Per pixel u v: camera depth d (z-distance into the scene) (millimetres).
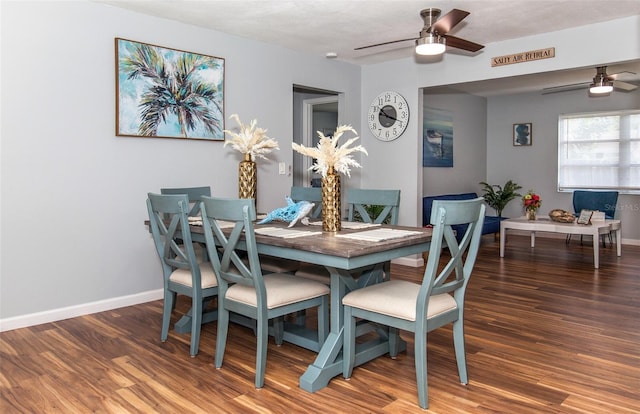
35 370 2646
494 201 8227
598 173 7457
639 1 3668
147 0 3586
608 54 4168
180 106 4137
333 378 2529
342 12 3871
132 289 3969
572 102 7660
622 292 4277
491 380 2498
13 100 3287
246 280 2451
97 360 2783
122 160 3838
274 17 3984
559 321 3469
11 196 3312
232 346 3016
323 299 2713
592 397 2301
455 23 3398
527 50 4625
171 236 2906
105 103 3719
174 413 2176
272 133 4930
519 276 4941
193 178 4297
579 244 7051
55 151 3488
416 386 2439
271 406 2238
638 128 7039
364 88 5938
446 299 2393
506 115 8391
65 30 3492
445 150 7551
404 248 2475
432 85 5328
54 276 3529
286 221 3277
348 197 3564
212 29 4340
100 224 3748
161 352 2908
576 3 3707
